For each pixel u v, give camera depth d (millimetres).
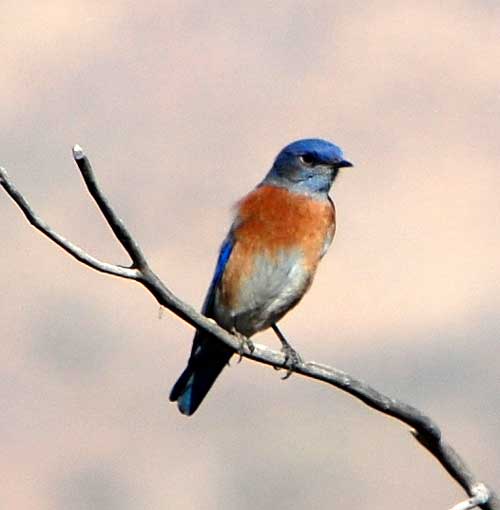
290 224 9797
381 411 7391
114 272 7281
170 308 7625
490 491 7328
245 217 9844
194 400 9586
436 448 7355
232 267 9836
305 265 9859
